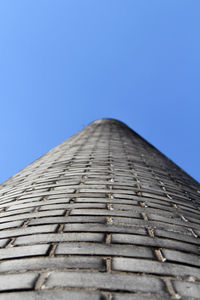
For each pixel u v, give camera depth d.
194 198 4.92
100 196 3.63
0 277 1.79
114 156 6.71
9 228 2.73
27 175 6.15
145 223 2.80
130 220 2.83
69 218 2.83
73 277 1.75
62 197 3.62
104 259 2.00
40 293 1.60
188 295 1.66
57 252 2.08
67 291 1.62
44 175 5.29
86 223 2.68
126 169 5.52
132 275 1.81
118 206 3.25
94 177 4.68
